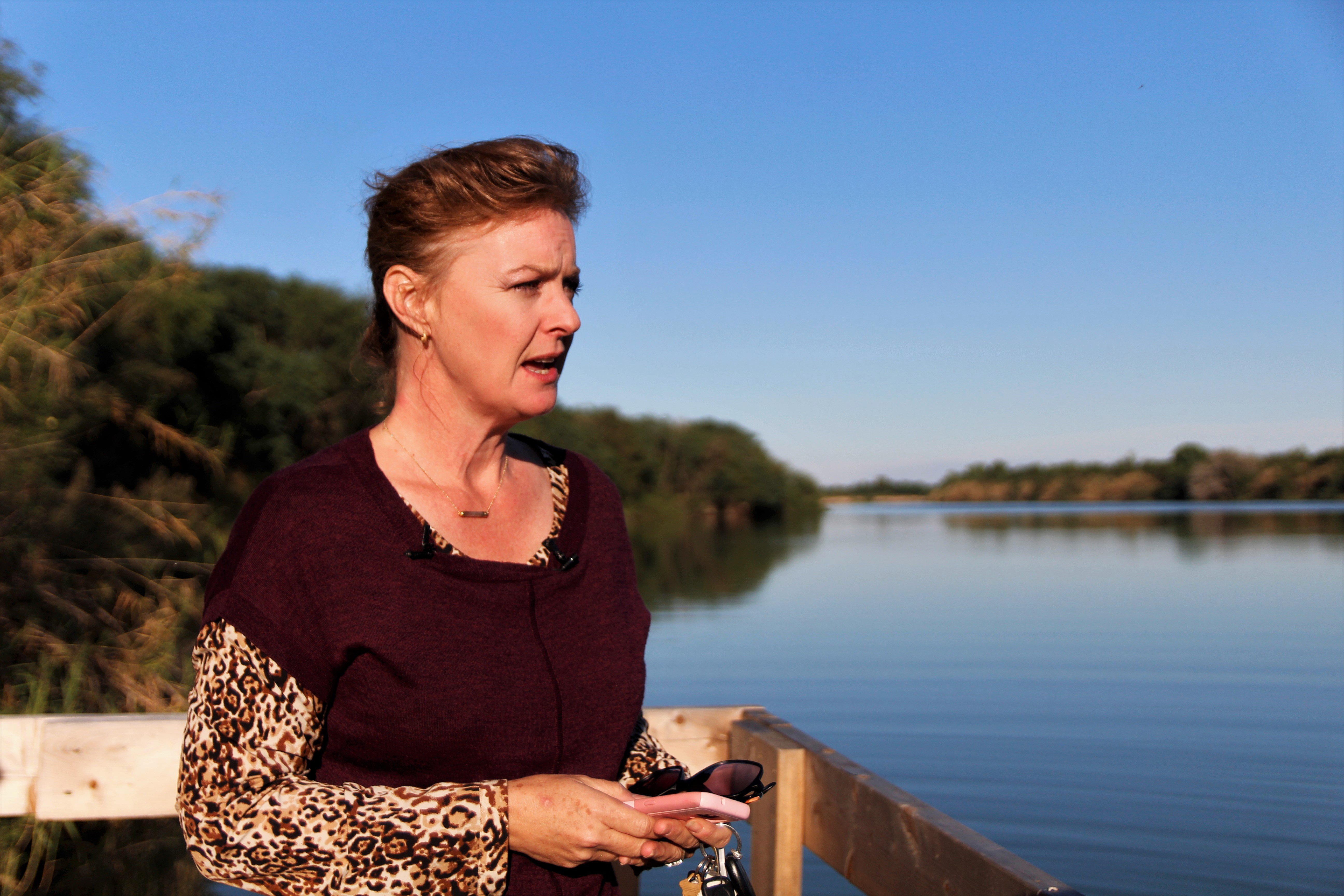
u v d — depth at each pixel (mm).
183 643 6234
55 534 5621
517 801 948
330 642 976
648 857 1007
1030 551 25125
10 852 3840
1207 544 25281
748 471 63562
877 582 18188
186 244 6383
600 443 49438
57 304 5520
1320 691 7801
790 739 2057
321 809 916
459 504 1100
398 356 1142
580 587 1136
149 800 1998
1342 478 62812
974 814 5133
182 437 8375
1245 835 4734
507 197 1034
